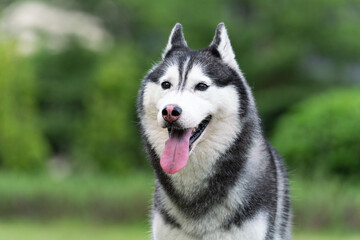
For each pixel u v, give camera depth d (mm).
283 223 5602
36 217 12672
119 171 17812
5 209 12781
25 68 17641
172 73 4891
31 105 17469
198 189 4973
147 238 5996
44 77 25125
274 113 23125
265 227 4961
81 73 25469
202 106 4773
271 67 22609
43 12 27547
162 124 4656
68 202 12656
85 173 16391
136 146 19531
